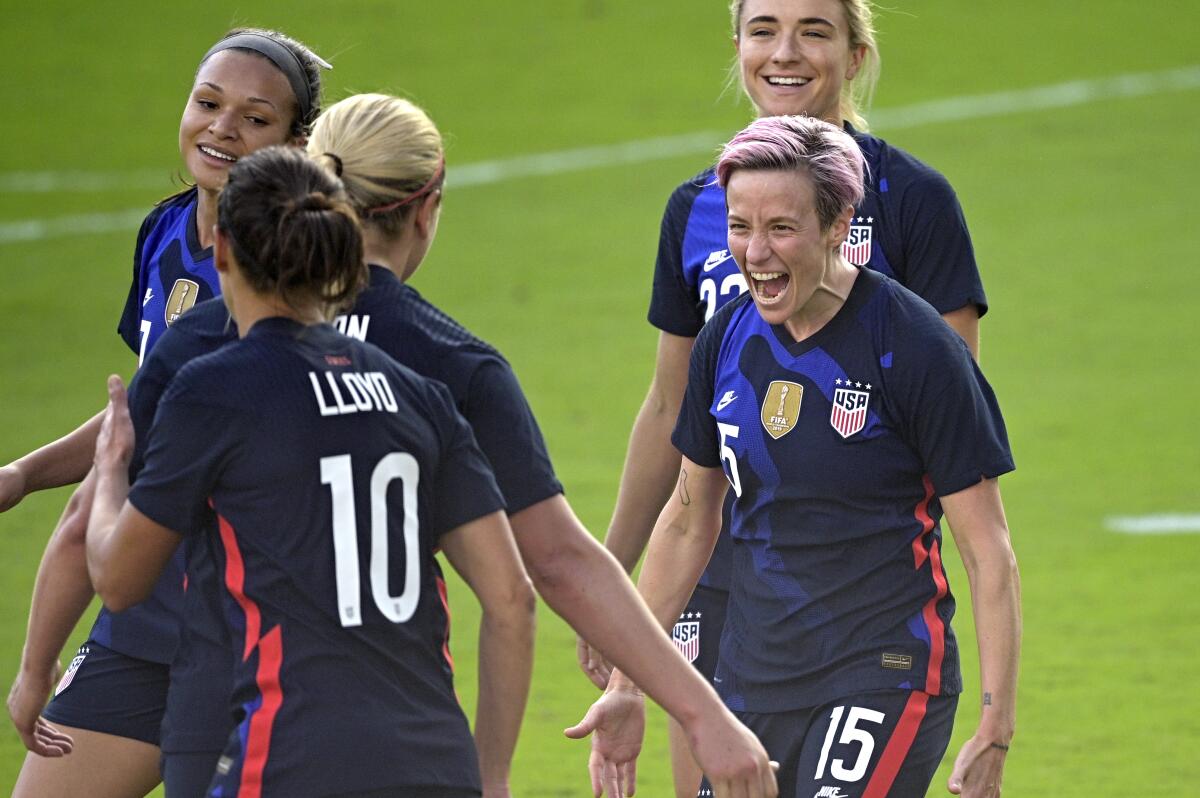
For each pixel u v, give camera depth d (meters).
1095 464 33.62
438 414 10.23
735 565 13.50
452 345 10.81
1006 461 12.66
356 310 10.79
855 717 12.66
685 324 15.61
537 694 23.39
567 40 70.25
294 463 9.73
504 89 65.00
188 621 10.49
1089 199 53.09
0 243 51.22
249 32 14.54
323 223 9.94
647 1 75.12
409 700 9.83
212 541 10.01
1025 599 27.05
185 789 10.43
